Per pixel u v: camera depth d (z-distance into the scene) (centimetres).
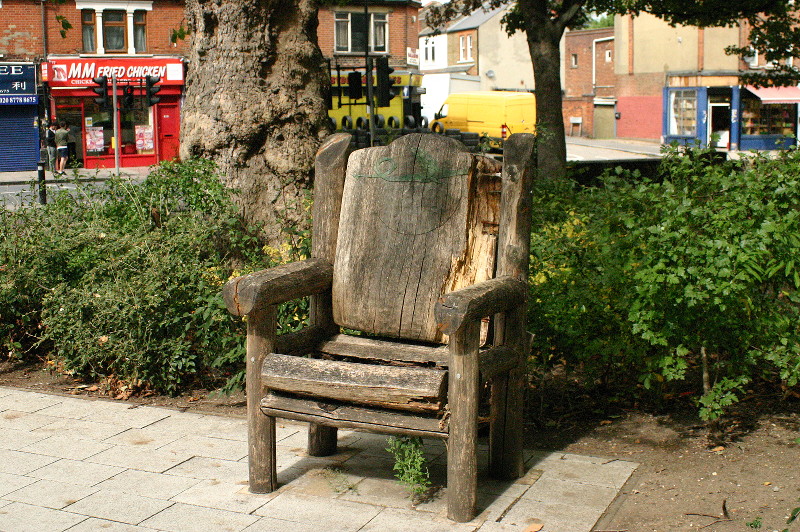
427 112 4794
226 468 466
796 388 568
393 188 444
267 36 879
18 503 423
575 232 566
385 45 4147
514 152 420
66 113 3278
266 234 838
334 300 454
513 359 423
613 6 1848
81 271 690
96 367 638
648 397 566
